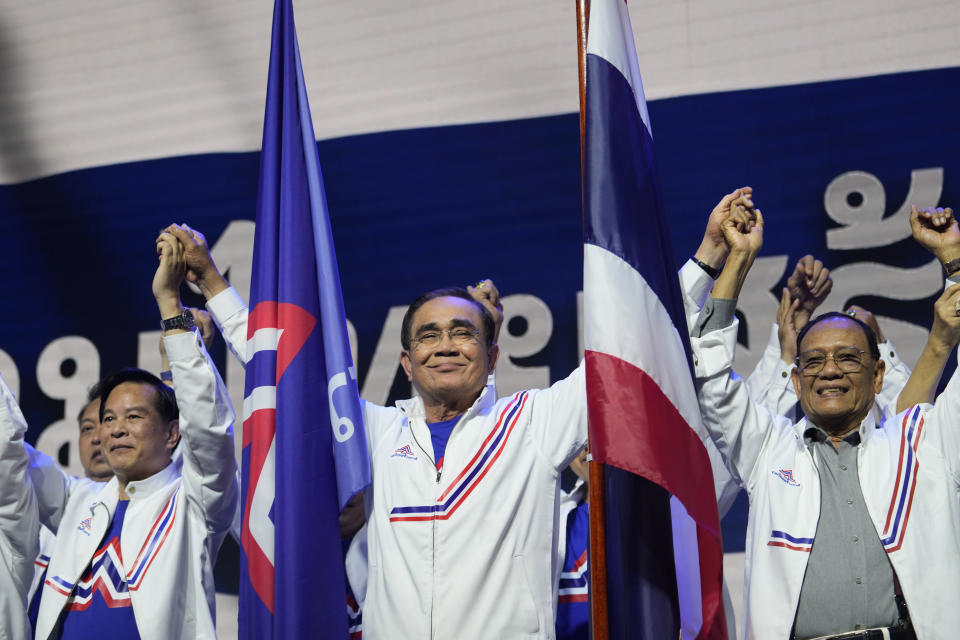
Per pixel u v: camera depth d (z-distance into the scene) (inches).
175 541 143.3
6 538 149.4
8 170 266.8
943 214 138.9
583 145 123.1
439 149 237.8
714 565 116.9
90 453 181.5
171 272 141.3
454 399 132.6
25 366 255.6
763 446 134.8
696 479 115.6
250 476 130.1
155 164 257.1
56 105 267.7
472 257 231.6
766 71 219.6
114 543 146.6
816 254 210.5
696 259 132.9
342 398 132.0
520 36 237.1
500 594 120.0
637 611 115.3
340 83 246.8
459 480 125.2
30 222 263.0
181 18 262.5
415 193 237.6
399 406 139.4
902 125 210.4
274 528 128.3
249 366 134.3
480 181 234.2
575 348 221.9
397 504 126.2
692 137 221.3
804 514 129.0
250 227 247.8
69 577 145.9
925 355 141.2
